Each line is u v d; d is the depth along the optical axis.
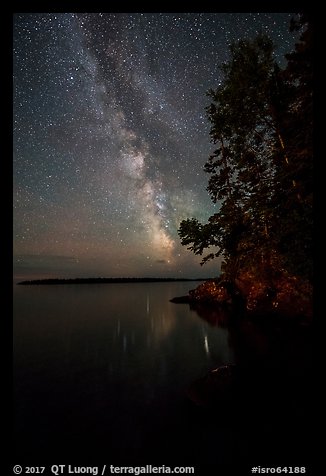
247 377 7.18
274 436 5.28
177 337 16.41
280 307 17.52
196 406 6.79
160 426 6.40
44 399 8.16
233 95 16.25
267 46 15.98
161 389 8.74
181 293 60.09
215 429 5.97
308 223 10.23
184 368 10.85
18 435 6.22
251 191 17.25
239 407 6.25
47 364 11.68
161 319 22.91
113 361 12.03
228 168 20.42
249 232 17.30
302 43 9.99
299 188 10.78
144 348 14.16
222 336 15.81
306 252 10.46
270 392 6.55
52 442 5.93
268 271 19.00
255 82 15.81
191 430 6.13
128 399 8.02
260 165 17.19
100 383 9.44
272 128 16.00
